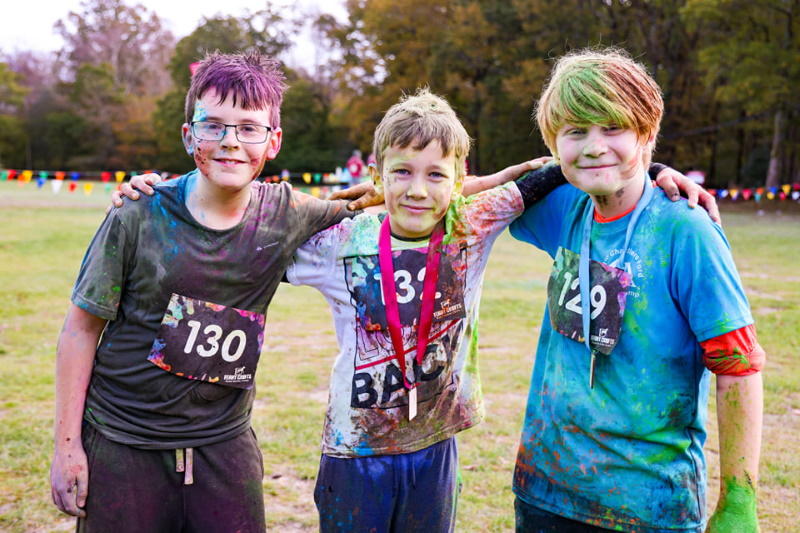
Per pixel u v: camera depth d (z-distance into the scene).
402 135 1.95
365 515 2.07
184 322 2.01
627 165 1.81
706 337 1.76
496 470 3.93
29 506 3.42
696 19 28.20
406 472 2.09
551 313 2.06
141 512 2.00
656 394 1.83
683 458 1.87
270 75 2.11
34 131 59.66
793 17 27.41
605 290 1.89
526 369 5.95
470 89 33.19
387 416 2.08
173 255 2.01
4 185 40.78
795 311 8.25
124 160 56.16
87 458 2.01
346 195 2.36
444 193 2.01
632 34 34.12
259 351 2.14
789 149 32.88
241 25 50.56
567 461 1.93
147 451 2.00
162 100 50.81
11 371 5.68
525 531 2.05
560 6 31.50
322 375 5.77
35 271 10.84
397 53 36.94
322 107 51.25
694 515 1.86
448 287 2.11
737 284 1.78
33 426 4.44
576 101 1.76
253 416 4.72
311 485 3.75
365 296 2.09
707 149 40.28
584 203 2.07
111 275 1.99
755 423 1.74
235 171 1.98
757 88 26.38
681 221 1.82
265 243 2.08
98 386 2.04
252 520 2.13
